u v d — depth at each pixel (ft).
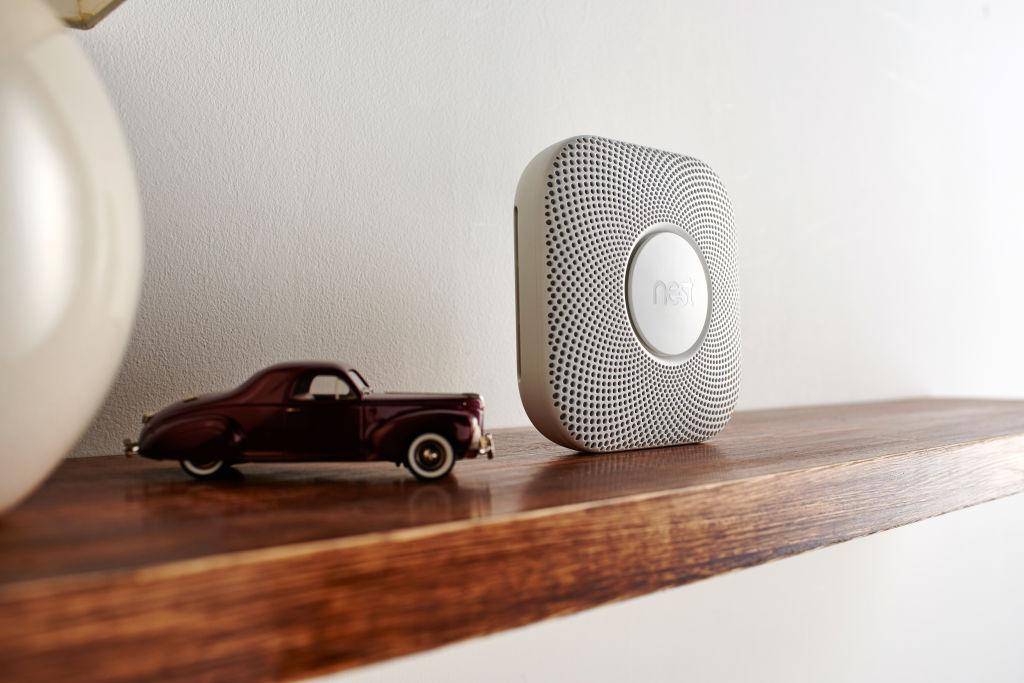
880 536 3.81
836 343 3.80
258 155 2.18
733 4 3.38
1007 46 4.85
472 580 1.17
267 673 0.99
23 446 1.08
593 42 2.90
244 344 2.15
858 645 3.71
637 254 2.06
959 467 2.14
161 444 1.51
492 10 2.65
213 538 1.07
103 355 1.16
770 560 1.60
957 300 4.48
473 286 2.59
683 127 3.18
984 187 4.67
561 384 1.90
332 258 2.30
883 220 4.06
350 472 1.70
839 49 3.86
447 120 2.54
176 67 2.06
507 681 2.52
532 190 1.93
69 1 1.82
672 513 1.43
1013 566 4.60
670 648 2.96
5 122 1.00
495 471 1.72
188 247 2.07
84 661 0.87
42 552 1.00
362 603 1.07
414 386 2.45
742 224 3.40
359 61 2.36
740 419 2.96
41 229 1.02
